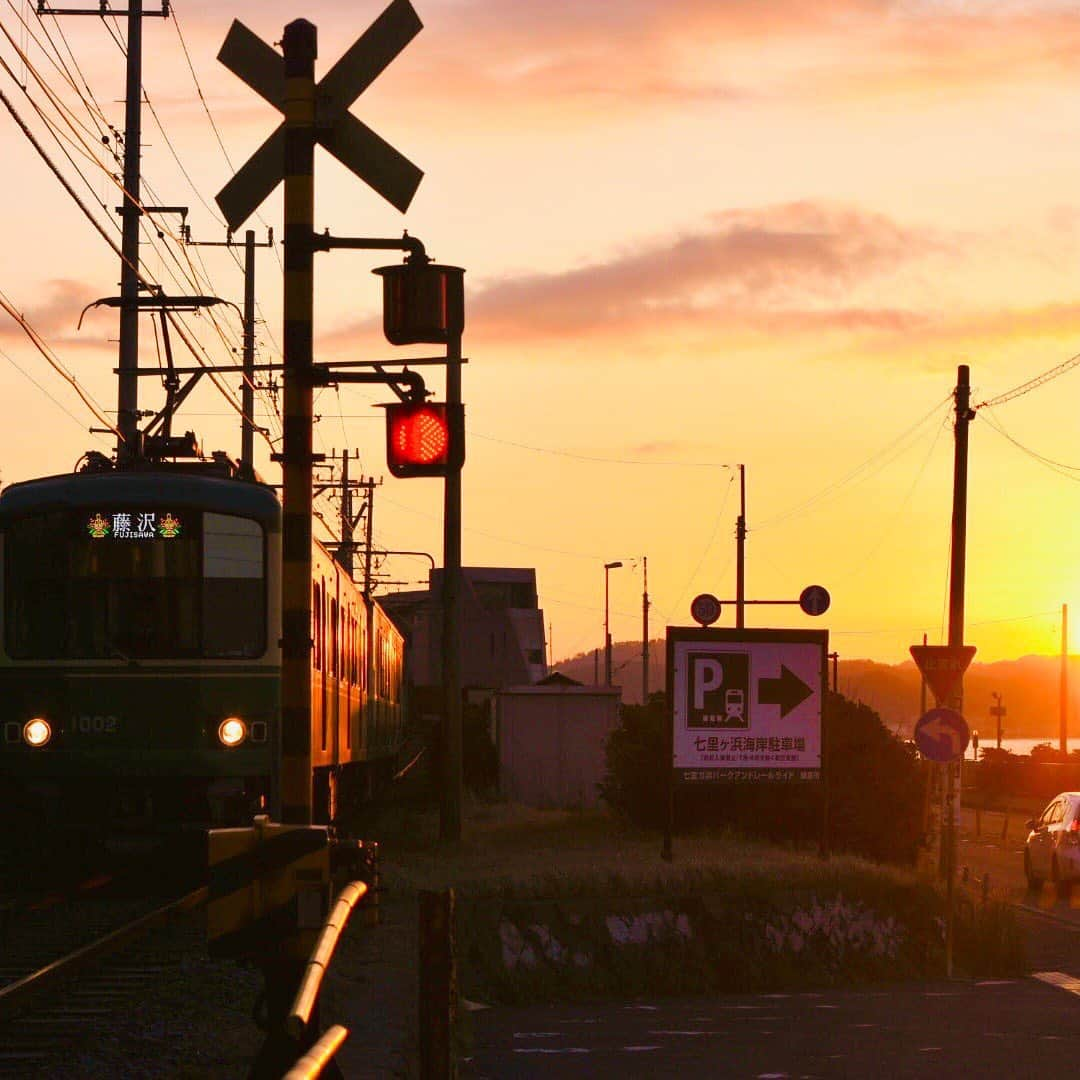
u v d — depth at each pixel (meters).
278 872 30.31
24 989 44.44
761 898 72.88
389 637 141.88
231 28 45.03
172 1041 40.16
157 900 69.94
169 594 71.56
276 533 72.94
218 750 70.88
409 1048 38.62
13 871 77.19
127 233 116.19
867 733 117.25
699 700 96.50
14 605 71.38
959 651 90.00
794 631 97.88
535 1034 52.91
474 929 66.31
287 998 30.05
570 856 92.88
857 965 74.06
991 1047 49.72
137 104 118.06
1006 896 104.88
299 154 43.56
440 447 43.53
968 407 127.12
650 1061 46.81
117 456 83.38
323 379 43.53
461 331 44.06
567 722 189.62
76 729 70.56
